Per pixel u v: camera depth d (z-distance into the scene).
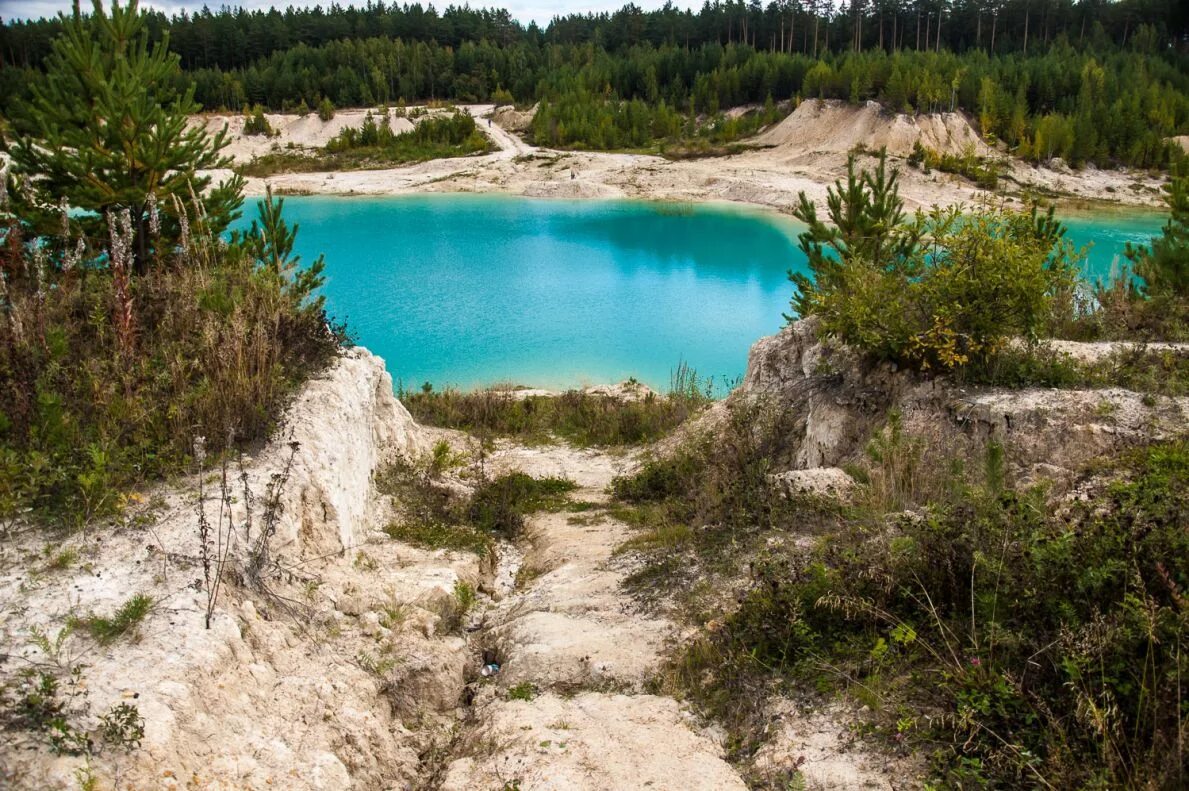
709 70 111.62
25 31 116.12
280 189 73.69
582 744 5.84
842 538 7.76
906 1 124.81
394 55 127.56
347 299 39.22
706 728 6.16
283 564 7.67
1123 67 92.69
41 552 6.63
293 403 10.31
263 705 5.90
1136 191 70.38
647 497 14.80
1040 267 11.41
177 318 10.69
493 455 18.75
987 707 5.01
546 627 8.12
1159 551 5.44
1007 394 10.63
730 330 35.12
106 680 5.27
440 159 88.88
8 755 4.48
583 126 93.94
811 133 85.94
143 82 13.93
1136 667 4.79
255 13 145.88
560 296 40.53
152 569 6.61
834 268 16.61
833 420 12.68
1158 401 9.95
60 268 12.17
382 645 7.47
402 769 6.30
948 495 8.34
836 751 5.30
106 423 8.23
